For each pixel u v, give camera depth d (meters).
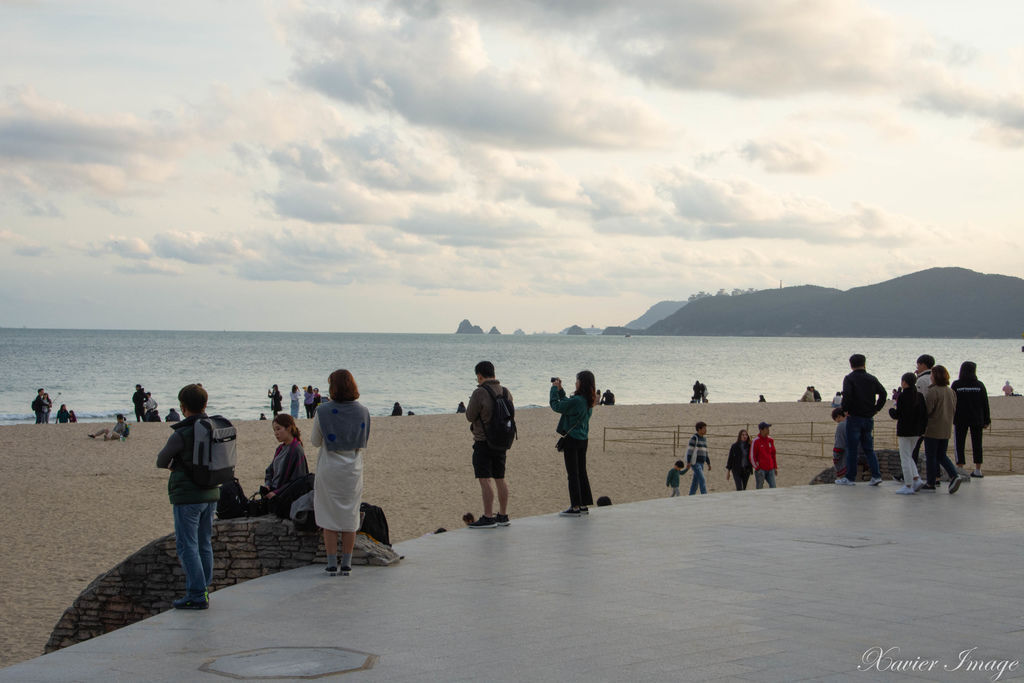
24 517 18.75
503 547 9.21
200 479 6.91
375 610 6.67
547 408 48.97
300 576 7.93
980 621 6.23
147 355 147.00
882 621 6.22
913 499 12.70
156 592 8.62
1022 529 10.23
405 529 17.77
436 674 5.06
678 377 104.12
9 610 12.33
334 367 114.94
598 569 8.10
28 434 35.12
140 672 5.22
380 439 33.69
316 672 5.14
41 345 192.38
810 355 194.50
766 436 18.92
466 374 104.62
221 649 5.72
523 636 5.88
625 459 28.50
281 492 8.62
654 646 5.61
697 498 12.92
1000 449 28.98
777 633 5.91
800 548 9.09
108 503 20.44
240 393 71.56
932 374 13.72
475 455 10.55
